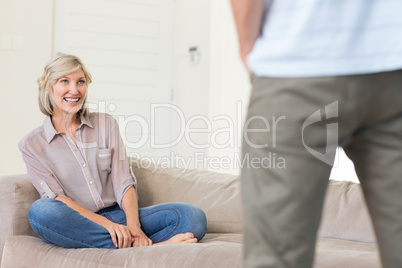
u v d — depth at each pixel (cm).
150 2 537
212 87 515
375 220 81
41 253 209
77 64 232
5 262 219
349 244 205
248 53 80
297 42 74
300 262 74
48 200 211
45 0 491
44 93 231
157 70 542
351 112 74
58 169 229
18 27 483
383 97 75
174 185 265
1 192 226
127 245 210
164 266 182
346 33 73
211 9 516
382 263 82
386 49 73
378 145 78
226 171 496
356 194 225
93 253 200
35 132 234
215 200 252
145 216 229
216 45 512
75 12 511
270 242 75
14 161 482
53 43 503
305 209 74
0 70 478
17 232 225
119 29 527
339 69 72
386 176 78
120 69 529
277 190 74
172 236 218
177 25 547
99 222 216
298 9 75
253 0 74
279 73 75
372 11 74
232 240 220
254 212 75
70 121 237
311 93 73
